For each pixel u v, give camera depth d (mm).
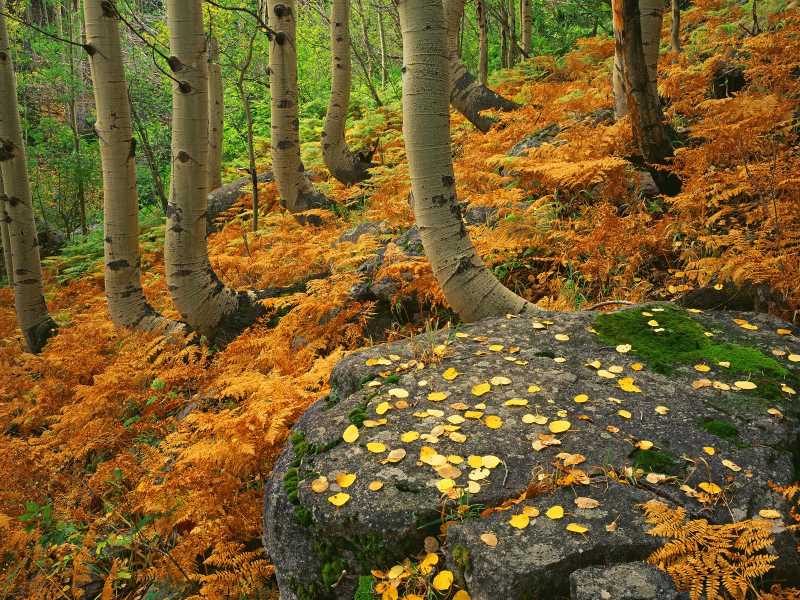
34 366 5812
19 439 4395
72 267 9570
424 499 2195
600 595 1715
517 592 1817
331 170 8594
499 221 5020
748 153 4613
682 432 2453
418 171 3604
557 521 2020
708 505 2062
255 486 3268
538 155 5598
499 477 2264
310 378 3607
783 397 2656
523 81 10117
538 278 4648
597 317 3488
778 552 1883
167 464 3574
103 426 4312
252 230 7922
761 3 7625
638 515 2027
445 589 1964
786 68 5430
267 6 7473
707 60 6496
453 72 8328
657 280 4406
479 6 9172
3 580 3387
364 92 14039
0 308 8711
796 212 3965
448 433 2523
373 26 17094
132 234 5922
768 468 2244
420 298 4527
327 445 2555
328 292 4785
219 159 10820
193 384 4832
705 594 1734
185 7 4949
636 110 4930
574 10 13141
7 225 7680
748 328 3295
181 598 2881
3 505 3900
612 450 2359
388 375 3049
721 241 3965
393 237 5484
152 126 16016
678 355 3051
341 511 2209
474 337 3359
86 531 3604
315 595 2260
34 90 16672
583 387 2811
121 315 6020
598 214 4754
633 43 4656
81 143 14648
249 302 5617
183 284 5262
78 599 3191
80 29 14641
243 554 2729
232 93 14438
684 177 4988
